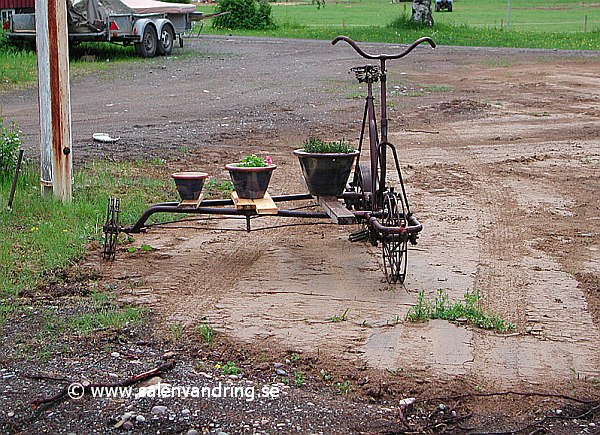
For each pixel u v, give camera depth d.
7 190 10.38
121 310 6.81
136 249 8.52
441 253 8.59
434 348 6.17
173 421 5.02
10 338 6.18
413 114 17.89
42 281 7.43
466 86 22.05
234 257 8.38
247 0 40.50
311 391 5.51
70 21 26.00
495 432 5.05
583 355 6.13
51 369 5.70
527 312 6.96
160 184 11.26
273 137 15.33
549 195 11.33
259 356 6.00
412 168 12.98
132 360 5.89
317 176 8.05
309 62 26.83
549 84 22.48
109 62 25.73
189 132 15.59
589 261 8.41
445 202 10.86
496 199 11.07
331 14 56.75
